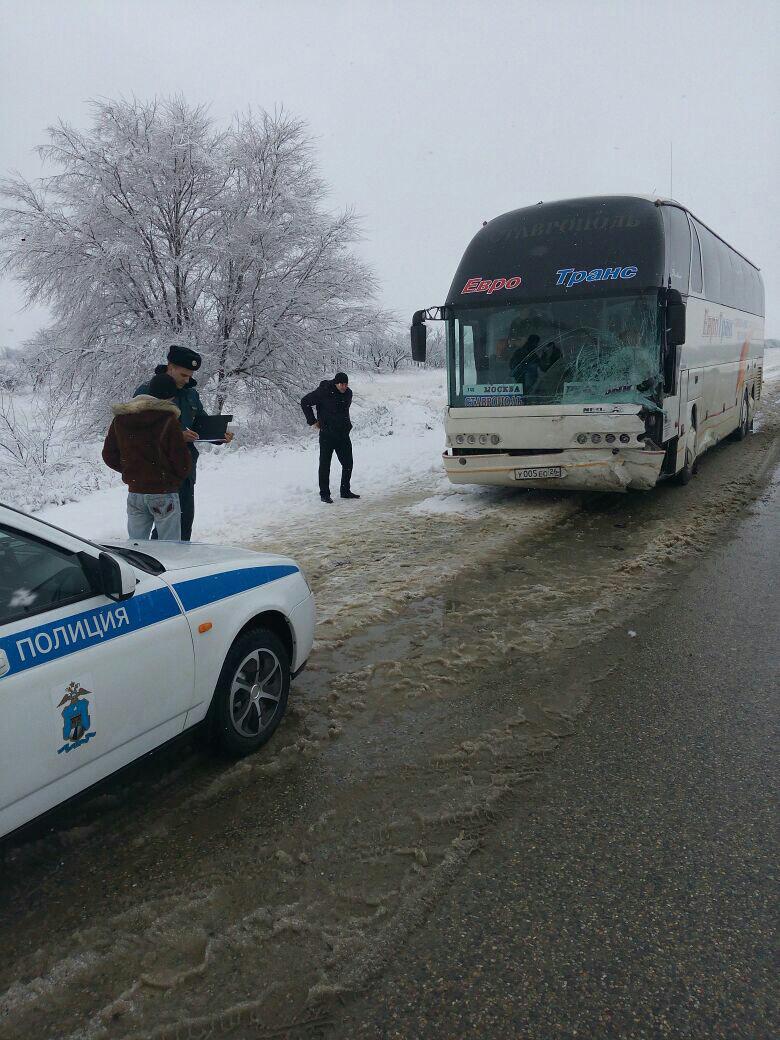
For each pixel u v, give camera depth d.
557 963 2.33
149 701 3.04
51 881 2.79
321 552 7.38
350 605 5.77
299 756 3.63
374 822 3.09
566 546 7.37
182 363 5.85
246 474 11.94
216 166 14.31
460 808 3.17
